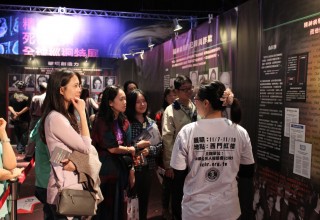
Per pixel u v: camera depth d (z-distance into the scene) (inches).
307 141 101.4
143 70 328.8
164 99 176.4
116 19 411.5
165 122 143.6
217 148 83.2
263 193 124.0
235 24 144.5
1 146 99.8
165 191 163.2
